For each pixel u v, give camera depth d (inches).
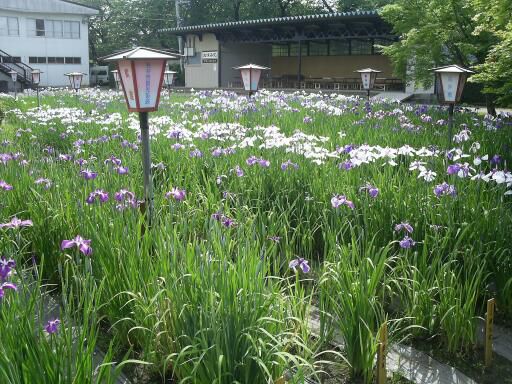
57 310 157.6
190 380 118.0
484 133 348.8
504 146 306.8
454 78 298.8
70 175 224.8
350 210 192.2
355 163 214.7
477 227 166.9
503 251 157.6
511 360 142.7
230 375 108.5
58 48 1787.6
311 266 188.1
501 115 455.8
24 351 99.0
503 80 467.8
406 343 149.5
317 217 208.8
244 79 471.5
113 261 145.9
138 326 128.2
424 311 148.8
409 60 696.4
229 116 465.1
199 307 115.9
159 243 142.6
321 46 1504.7
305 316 141.4
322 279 142.1
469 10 565.9
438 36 604.4
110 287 143.9
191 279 123.7
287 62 1605.6
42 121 473.4
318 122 418.0
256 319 115.3
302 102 583.8
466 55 618.5
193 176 241.6
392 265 177.5
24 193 209.6
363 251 167.8
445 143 309.6
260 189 222.1
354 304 132.0
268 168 236.8
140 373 134.2
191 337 118.1
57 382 94.6
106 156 276.2
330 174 223.8
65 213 181.2
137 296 135.9
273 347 110.4
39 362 95.7
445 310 145.3
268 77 1585.9
